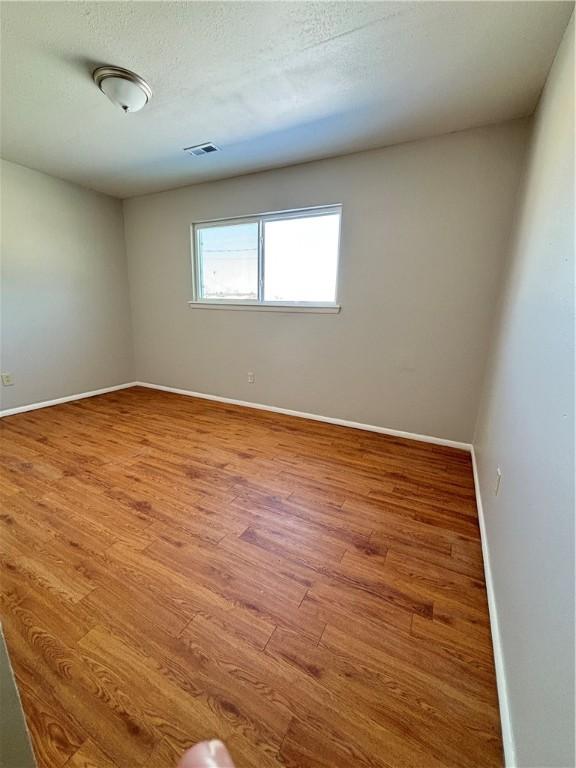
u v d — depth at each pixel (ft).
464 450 8.63
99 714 3.01
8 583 4.38
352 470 7.52
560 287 3.20
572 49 3.92
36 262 10.90
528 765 2.32
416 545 5.20
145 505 6.13
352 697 3.18
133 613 3.99
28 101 6.43
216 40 4.77
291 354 10.82
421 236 8.23
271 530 5.50
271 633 3.78
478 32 4.54
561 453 2.62
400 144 8.01
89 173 10.45
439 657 3.55
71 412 11.20
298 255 10.27
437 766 2.71
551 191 4.11
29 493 6.46
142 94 5.87
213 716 3.01
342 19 4.36
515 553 3.48
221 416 11.04
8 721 1.99
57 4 4.19
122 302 13.85
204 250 12.03
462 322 8.23
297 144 8.14
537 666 2.46
